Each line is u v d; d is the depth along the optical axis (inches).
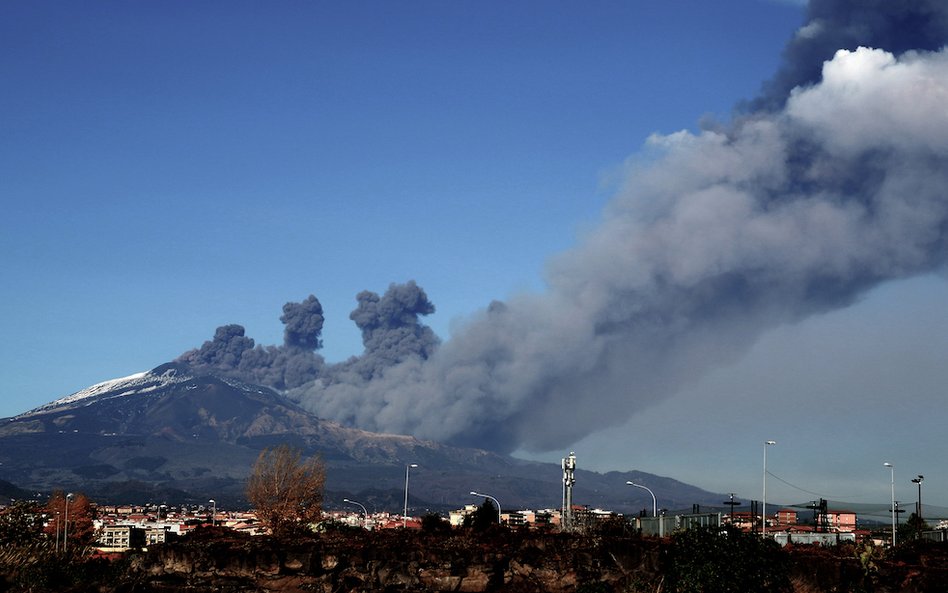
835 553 3245.6
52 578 3506.4
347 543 3371.1
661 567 3026.6
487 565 3157.0
